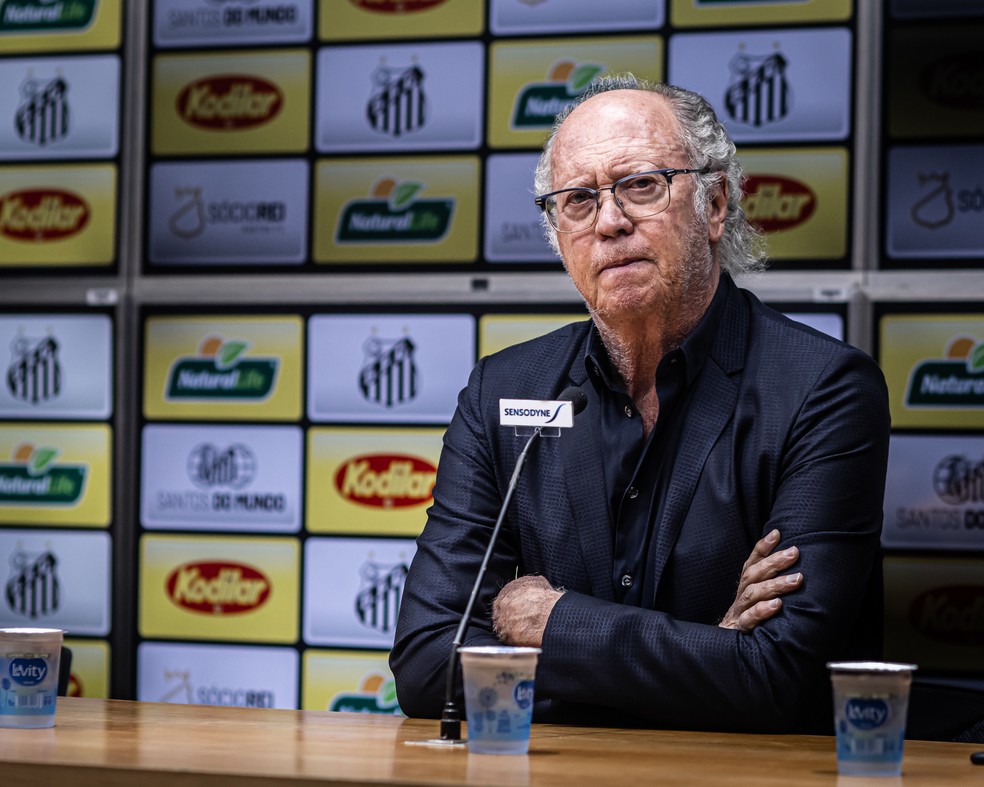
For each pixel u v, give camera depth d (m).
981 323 3.91
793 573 2.17
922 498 3.92
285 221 4.30
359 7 4.26
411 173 4.23
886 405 2.38
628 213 2.37
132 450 4.35
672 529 2.35
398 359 4.23
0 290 4.43
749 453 2.35
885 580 3.94
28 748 1.70
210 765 1.56
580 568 2.41
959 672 3.89
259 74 4.32
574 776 1.52
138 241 4.37
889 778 1.55
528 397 2.55
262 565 4.28
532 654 1.71
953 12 3.92
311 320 4.28
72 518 4.37
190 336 4.34
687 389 2.43
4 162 4.44
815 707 2.33
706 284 2.45
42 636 1.91
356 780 1.47
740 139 4.02
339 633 4.23
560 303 4.14
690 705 2.06
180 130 4.36
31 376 4.41
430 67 4.22
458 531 2.44
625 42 4.10
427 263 4.22
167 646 4.31
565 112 2.68
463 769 1.56
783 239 4.00
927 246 3.93
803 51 3.99
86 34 4.41
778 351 2.42
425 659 2.24
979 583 3.89
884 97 3.95
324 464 4.26
